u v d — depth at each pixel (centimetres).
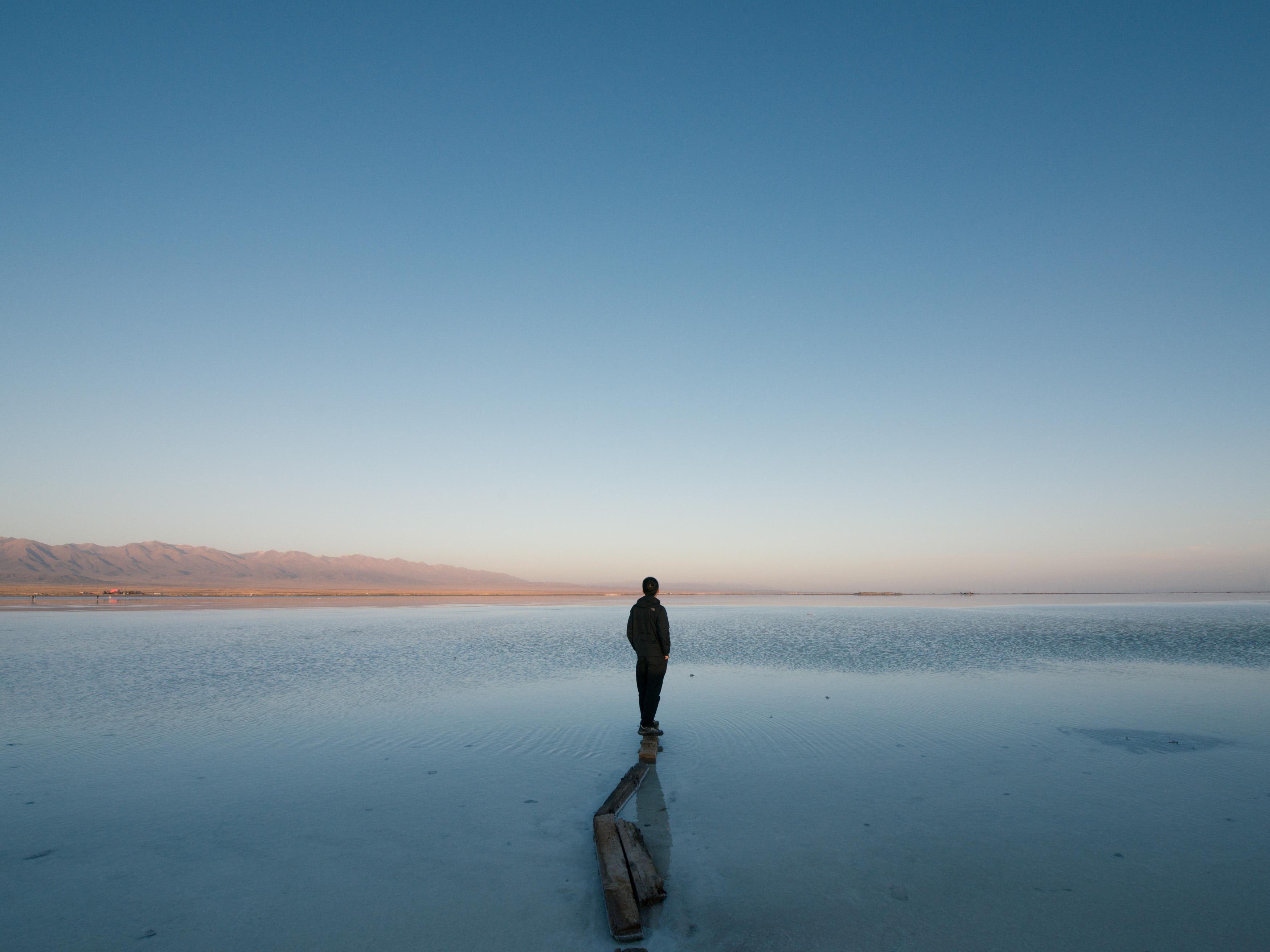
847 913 456
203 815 645
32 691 1336
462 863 538
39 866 530
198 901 475
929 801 680
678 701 1227
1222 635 2520
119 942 422
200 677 1527
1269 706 1172
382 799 692
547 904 470
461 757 849
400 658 1889
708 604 6588
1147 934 430
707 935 427
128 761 830
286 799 692
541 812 653
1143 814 647
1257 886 498
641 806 668
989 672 1595
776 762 823
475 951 410
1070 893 486
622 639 2505
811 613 4338
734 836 591
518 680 1487
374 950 412
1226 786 732
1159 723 1041
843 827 612
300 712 1130
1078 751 875
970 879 507
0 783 743
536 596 12519
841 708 1155
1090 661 1789
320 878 511
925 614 4097
